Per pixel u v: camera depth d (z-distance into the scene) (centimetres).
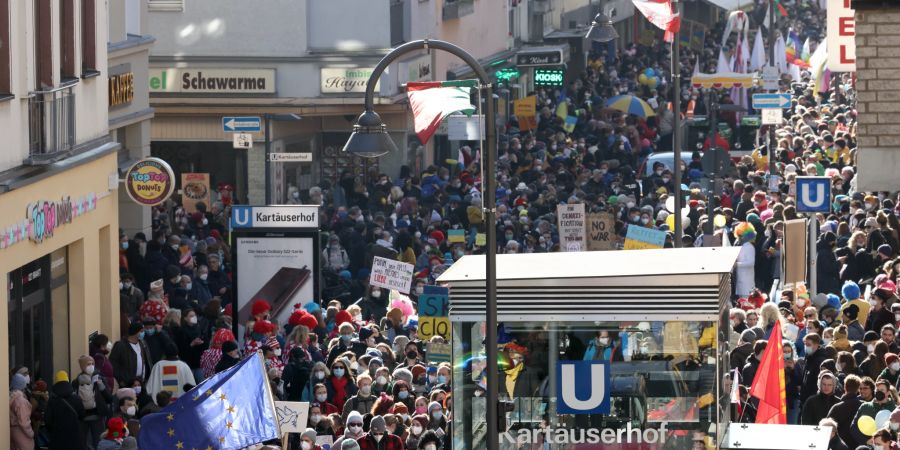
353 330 5650
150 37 8544
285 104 10444
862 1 4503
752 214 7919
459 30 13338
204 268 7238
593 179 10275
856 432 4638
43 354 5922
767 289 7831
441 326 5778
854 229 7838
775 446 3644
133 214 8344
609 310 3547
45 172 5634
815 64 15150
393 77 10850
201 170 10481
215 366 5603
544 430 3591
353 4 10531
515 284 3588
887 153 4531
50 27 5775
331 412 5062
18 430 5150
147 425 4162
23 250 5466
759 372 4544
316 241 6419
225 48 10406
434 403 4688
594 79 16212
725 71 15512
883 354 5156
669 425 3550
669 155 10850
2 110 5297
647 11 7431
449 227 8619
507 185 10394
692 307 3519
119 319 6675
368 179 11188
